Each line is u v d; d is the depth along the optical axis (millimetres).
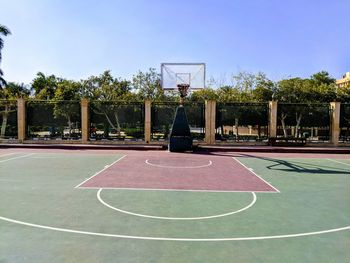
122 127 24422
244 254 5461
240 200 8969
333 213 7871
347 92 38188
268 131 24438
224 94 38406
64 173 12680
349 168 14906
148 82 38438
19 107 24234
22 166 14344
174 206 8250
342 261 5266
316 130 27453
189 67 22297
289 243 5969
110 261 5117
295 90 37094
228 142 24078
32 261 5086
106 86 36844
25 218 7125
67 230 6422
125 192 9664
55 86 48906
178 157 17984
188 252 5496
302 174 13203
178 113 20938
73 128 24594
